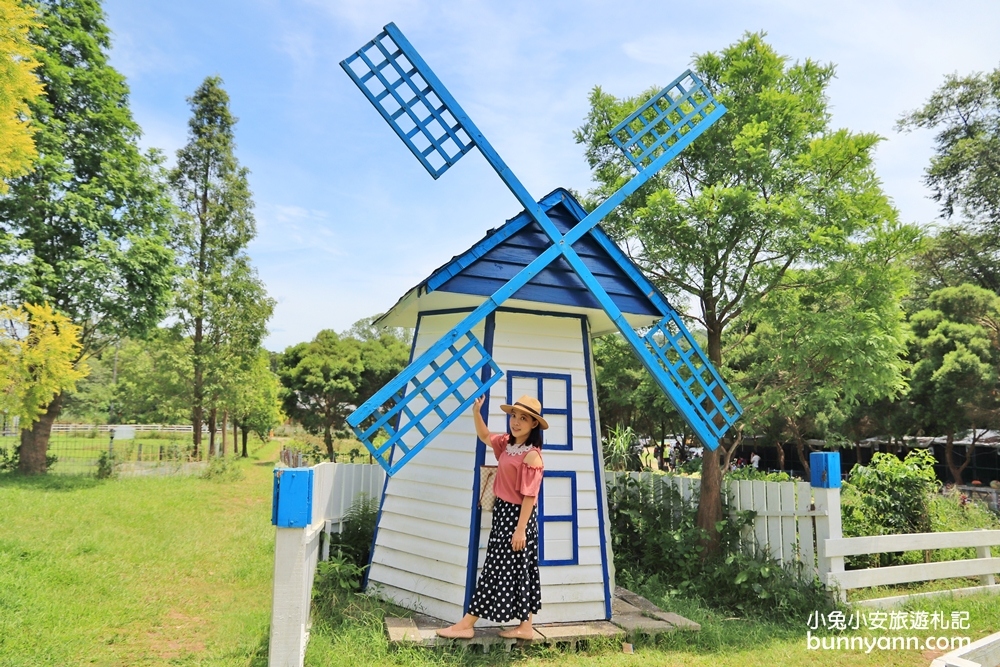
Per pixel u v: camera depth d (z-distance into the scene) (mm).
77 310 16438
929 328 17641
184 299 22078
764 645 5332
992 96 22125
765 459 27922
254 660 4625
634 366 9570
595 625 5543
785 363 8008
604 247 6359
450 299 6250
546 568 5758
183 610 5953
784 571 6617
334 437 28594
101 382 50594
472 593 5445
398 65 6035
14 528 8773
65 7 16516
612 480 8930
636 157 6973
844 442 19484
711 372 6602
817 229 7402
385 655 4750
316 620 5246
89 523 9680
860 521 8109
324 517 6617
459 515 5797
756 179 8156
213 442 23953
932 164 23422
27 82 7199
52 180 15453
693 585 6891
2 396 10148
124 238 16875
